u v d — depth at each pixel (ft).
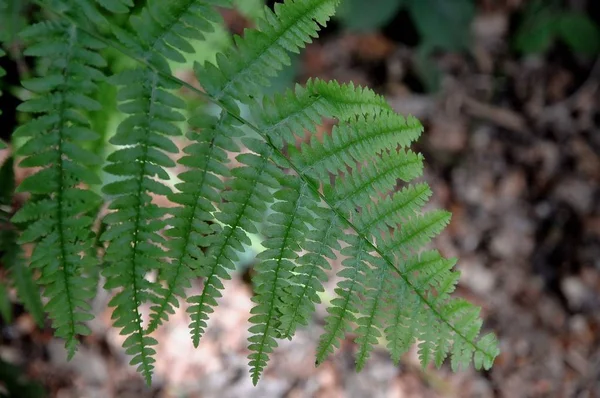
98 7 6.78
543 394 13.56
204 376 11.63
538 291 15.03
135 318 5.01
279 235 5.42
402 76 17.48
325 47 17.15
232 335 12.10
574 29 18.19
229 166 11.37
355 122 5.48
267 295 5.45
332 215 5.58
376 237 5.70
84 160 4.66
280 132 5.32
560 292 15.11
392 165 5.63
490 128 17.52
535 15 18.74
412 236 5.76
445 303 5.85
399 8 18.01
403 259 5.77
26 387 8.18
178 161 4.99
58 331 4.90
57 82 4.55
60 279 4.83
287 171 7.48
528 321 14.51
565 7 18.45
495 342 5.90
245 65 5.07
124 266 4.93
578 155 17.40
